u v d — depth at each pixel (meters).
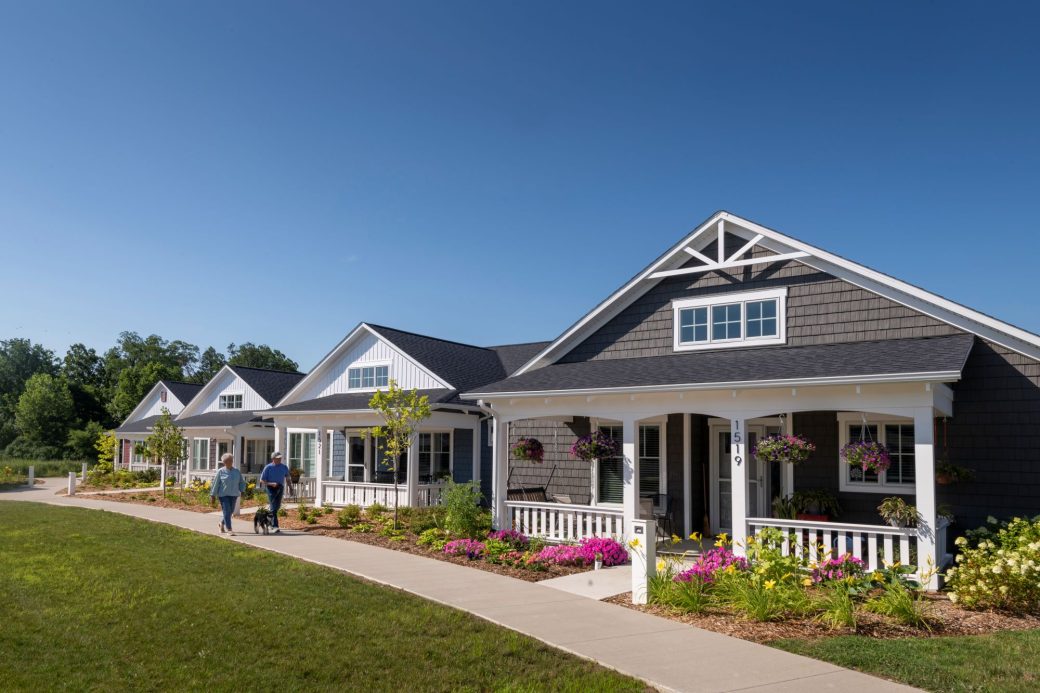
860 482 13.52
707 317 15.37
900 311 13.29
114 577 11.08
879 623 8.52
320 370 25.84
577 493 17.56
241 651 7.55
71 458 55.62
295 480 25.36
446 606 9.21
